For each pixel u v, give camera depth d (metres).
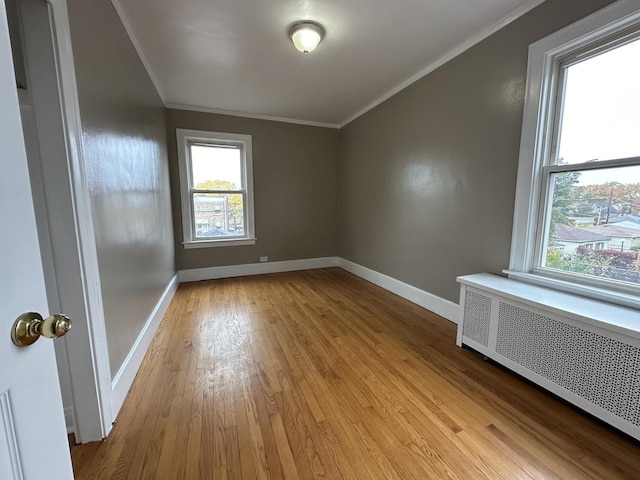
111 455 1.20
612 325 1.24
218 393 1.60
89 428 1.26
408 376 1.76
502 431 1.32
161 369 1.84
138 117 2.21
